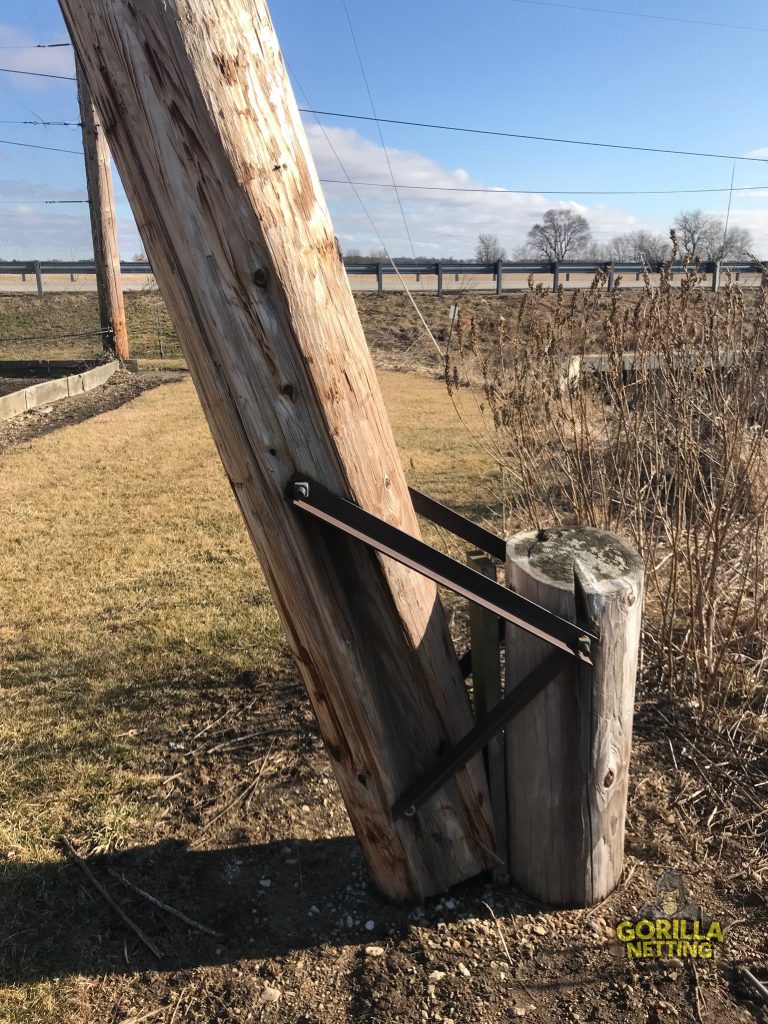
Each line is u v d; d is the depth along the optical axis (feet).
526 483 12.17
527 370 12.03
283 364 5.26
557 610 6.24
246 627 13.37
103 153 49.57
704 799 8.78
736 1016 6.09
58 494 21.93
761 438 10.46
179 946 7.00
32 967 6.75
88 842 8.36
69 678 11.85
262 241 4.97
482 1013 6.20
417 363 51.65
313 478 5.59
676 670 11.21
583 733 6.43
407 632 6.30
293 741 10.17
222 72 4.69
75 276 95.81
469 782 6.95
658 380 11.46
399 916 7.20
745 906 7.23
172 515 19.86
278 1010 6.32
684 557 11.23
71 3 4.69
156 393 41.78
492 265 69.82
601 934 6.91
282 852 8.22
